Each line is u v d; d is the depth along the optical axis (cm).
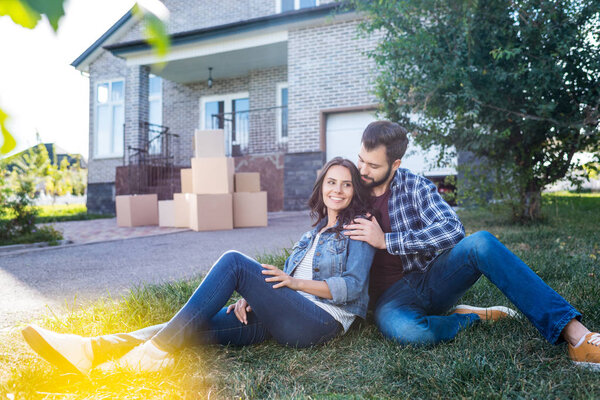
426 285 186
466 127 496
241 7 1177
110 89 1295
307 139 952
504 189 558
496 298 235
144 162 1105
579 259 322
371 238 177
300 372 158
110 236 623
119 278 342
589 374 139
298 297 169
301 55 955
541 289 152
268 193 997
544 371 145
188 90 1292
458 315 183
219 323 179
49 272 378
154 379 153
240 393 143
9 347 190
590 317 190
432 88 466
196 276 318
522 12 448
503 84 482
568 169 538
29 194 615
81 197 2491
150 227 736
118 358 158
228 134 1241
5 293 304
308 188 945
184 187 712
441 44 498
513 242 420
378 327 186
